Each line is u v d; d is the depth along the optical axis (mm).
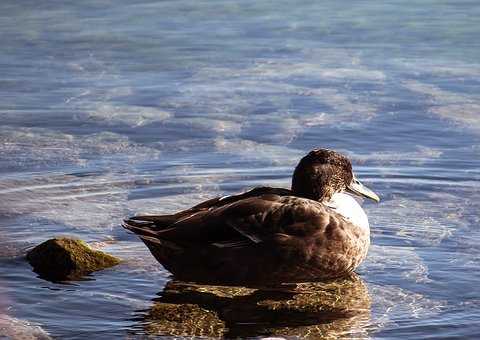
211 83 19484
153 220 11164
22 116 17594
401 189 13953
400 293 10562
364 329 9570
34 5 26391
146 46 22250
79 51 21969
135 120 17297
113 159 15328
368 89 18812
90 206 13312
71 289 10680
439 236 12234
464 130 16344
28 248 11828
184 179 14344
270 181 14219
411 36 22562
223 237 10859
